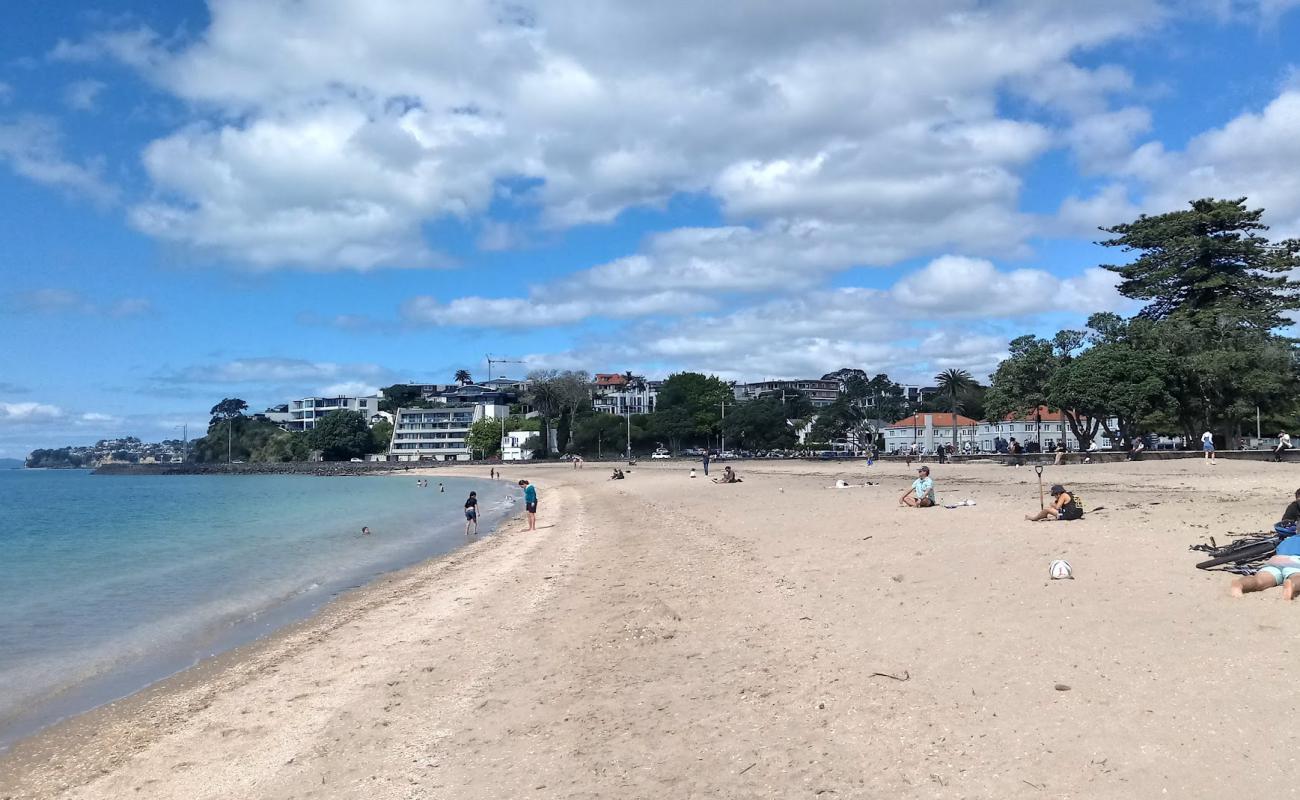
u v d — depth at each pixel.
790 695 8.78
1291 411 63.22
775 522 26.08
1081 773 6.05
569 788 7.18
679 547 22.92
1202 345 60.66
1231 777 5.66
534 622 14.52
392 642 14.18
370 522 45.41
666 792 6.84
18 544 35.91
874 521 22.84
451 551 29.81
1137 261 70.69
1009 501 26.94
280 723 10.20
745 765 7.16
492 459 176.75
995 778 6.21
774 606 13.15
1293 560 9.84
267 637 15.80
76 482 167.75
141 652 14.98
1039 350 69.62
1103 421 65.06
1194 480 33.53
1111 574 11.68
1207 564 11.19
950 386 136.62
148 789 8.47
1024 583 11.84
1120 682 7.52
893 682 8.65
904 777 6.50
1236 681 7.10
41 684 12.95
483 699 10.17
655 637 12.16
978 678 8.28
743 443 152.50
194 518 51.59
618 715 8.91
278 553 30.45
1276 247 67.12
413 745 8.86
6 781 9.02
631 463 111.94
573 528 34.25
